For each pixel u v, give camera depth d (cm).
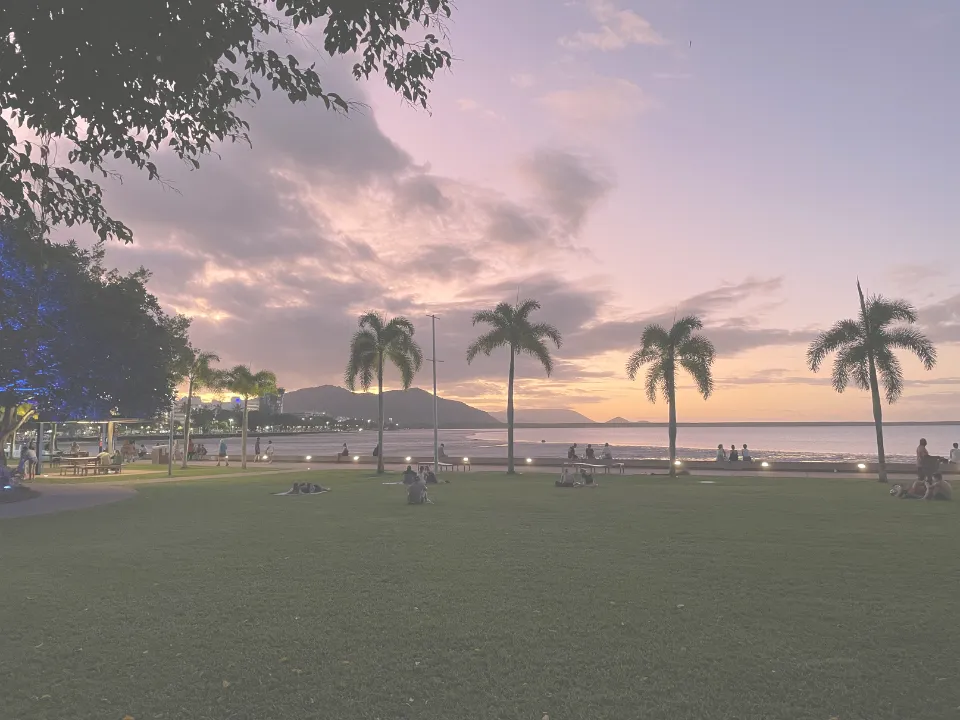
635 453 9331
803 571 905
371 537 1259
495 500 2014
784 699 469
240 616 698
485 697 477
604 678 511
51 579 890
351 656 569
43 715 455
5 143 479
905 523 1415
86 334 2300
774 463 3734
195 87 509
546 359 3572
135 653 582
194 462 5019
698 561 985
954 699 467
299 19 505
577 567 945
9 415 2542
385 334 3669
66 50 440
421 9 523
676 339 3328
